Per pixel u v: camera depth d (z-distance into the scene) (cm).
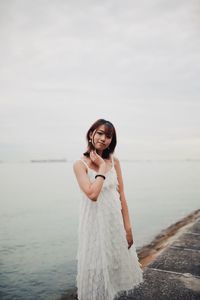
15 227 1241
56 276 656
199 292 334
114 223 260
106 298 248
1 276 657
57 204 1970
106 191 262
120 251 260
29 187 3541
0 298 537
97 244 253
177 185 3494
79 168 262
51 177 6381
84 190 250
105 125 263
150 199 2117
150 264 414
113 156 284
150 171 8862
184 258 437
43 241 991
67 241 994
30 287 593
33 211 1680
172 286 348
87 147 272
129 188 3070
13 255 827
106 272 248
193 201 2008
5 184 4094
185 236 557
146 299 318
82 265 257
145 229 1095
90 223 257
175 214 1469
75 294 528
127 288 263
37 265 738
